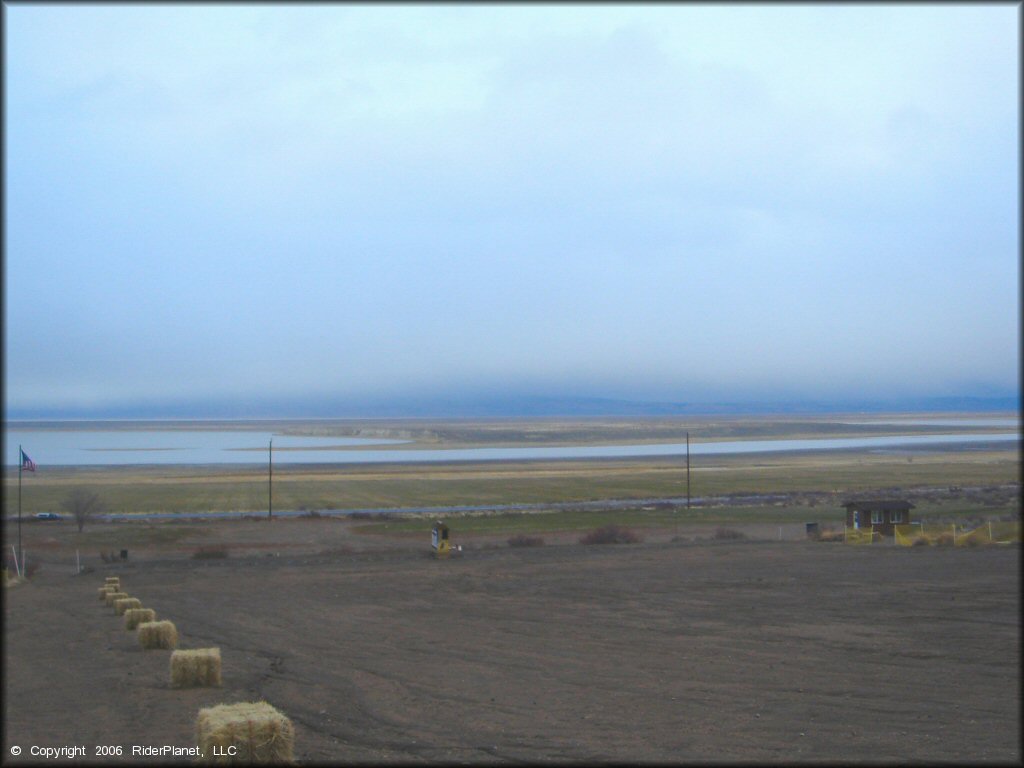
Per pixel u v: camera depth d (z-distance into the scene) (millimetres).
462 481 108500
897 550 42094
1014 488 88812
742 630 23266
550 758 12102
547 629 24312
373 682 17641
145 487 101750
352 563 42750
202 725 11336
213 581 37750
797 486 95688
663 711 14969
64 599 33938
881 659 19359
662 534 55219
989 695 15977
